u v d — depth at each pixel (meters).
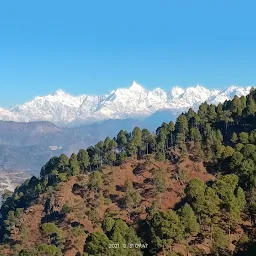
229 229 105.25
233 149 157.12
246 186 119.00
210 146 179.12
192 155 178.75
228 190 110.25
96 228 145.75
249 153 142.50
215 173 159.62
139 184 170.62
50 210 167.88
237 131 191.50
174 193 158.62
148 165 180.38
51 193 179.00
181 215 100.31
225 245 97.25
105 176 178.50
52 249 106.75
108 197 166.38
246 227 107.62
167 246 97.88
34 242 151.25
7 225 172.12
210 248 97.81
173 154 183.62
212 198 106.06
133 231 101.19
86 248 95.38
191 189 114.69
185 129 190.38
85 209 160.50
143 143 196.88
